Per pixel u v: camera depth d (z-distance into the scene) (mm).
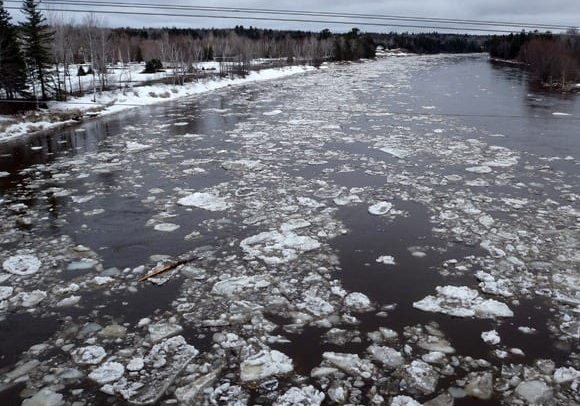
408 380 4836
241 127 18469
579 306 6086
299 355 5234
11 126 18641
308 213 9320
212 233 8414
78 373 4965
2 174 12328
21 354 5273
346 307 6133
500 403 4527
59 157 14219
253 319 5883
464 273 6969
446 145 15016
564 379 4809
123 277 6914
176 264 7230
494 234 8289
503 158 13398
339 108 22953
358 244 7945
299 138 16219
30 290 6598
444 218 9031
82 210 9602
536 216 9094
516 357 5164
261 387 4746
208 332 5652
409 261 7348
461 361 5109
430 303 6176
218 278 6871
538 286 6594
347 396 4633
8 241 8156
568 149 14508
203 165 12922
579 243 7898
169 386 4770
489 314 5941
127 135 17422
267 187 10930
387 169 12375
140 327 5746
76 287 6613
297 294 6453
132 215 9289
